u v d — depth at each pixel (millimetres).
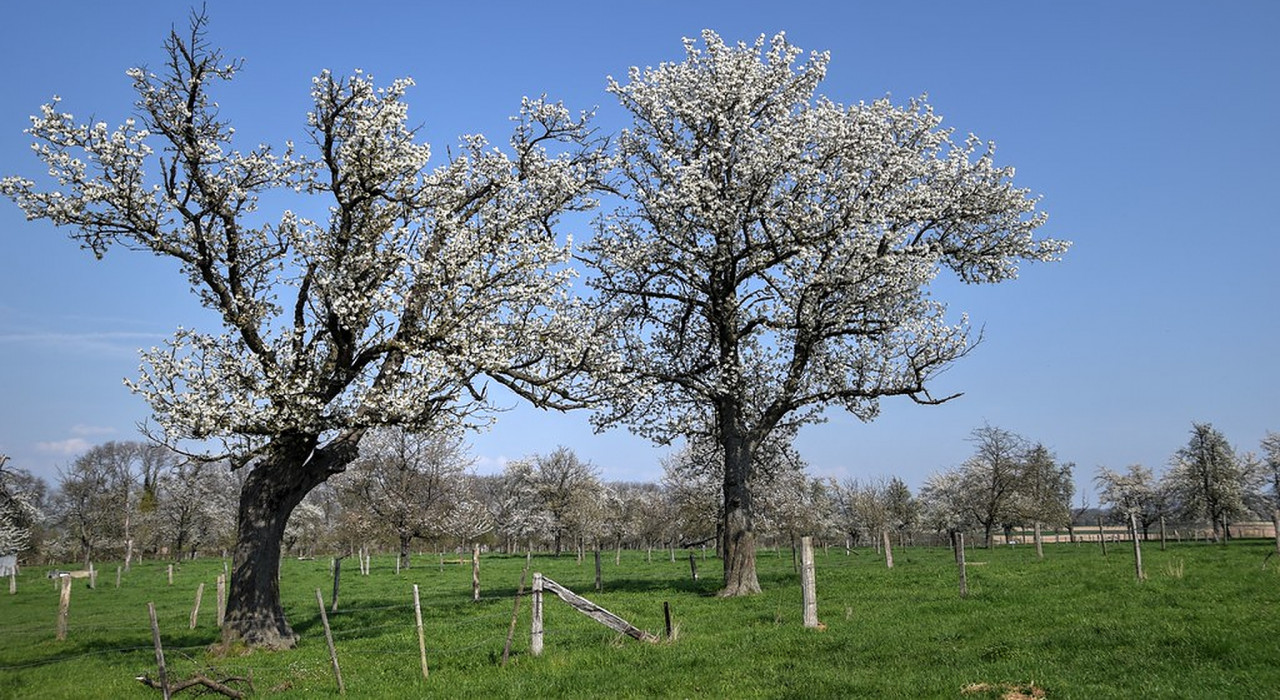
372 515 53125
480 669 15938
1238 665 12133
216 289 20781
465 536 59031
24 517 72188
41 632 26656
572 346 24094
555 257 22984
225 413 19500
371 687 15000
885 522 68938
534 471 84312
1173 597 19031
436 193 22844
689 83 28172
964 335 27172
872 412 30453
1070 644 14367
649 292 28734
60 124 18859
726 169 27422
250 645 20141
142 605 36250
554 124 25453
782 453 35219
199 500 79562
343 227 21359
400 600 32344
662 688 13508
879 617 19297
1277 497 74375
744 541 27516
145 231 19844
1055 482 80000
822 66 28156
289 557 82062
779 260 26859
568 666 15562
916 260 26875
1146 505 80250
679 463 59281
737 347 28828
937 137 29859
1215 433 66688
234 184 20766
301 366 20781
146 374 19828
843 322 27516
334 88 21078
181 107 19906
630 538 89750
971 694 11711
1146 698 10734
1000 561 37594
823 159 27422
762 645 16500
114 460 93250
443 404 21844
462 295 21984
